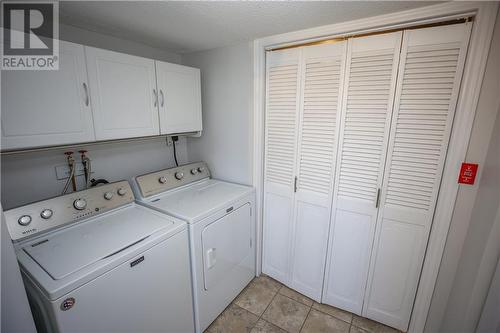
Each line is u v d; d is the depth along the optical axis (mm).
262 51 1831
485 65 1170
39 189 1482
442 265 1443
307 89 1726
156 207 1650
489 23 1132
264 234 2225
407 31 1351
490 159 1184
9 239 825
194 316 1626
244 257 2049
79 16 1357
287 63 1776
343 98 1597
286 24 1507
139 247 1190
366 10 1303
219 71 2055
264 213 2180
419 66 1351
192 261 1528
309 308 1932
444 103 1320
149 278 1262
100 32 1638
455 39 1246
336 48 1569
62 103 1231
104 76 1393
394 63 1409
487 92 1184
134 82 1555
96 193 1502
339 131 1655
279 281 2219
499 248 1118
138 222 1446
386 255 1648
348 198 1711
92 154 1724
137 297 1211
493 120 1188
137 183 1770
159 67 1698
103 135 1429
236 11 1307
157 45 1952
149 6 1233
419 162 1440
